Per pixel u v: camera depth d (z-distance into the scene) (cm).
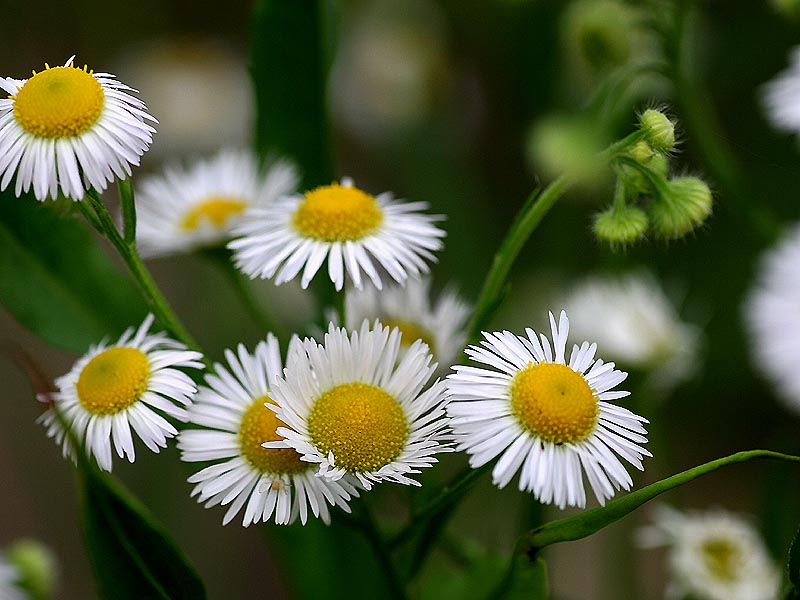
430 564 32
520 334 40
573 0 40
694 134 32
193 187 30
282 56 30
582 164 27
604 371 25
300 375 25
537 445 25
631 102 33
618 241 27
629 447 25
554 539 25
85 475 25
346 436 25
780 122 32
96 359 26
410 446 25
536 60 43
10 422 45
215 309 43
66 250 28
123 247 26
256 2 29
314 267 27
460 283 46
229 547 46
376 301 28
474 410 25
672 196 27
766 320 35
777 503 30
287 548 28
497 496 37
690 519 32
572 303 35
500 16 46
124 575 25
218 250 29
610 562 34
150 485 38
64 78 26
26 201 28
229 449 25
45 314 28
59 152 25
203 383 27
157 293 26
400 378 25
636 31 33
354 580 28
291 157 30
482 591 29
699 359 46
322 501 25
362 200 27
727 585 31
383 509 38
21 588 31
